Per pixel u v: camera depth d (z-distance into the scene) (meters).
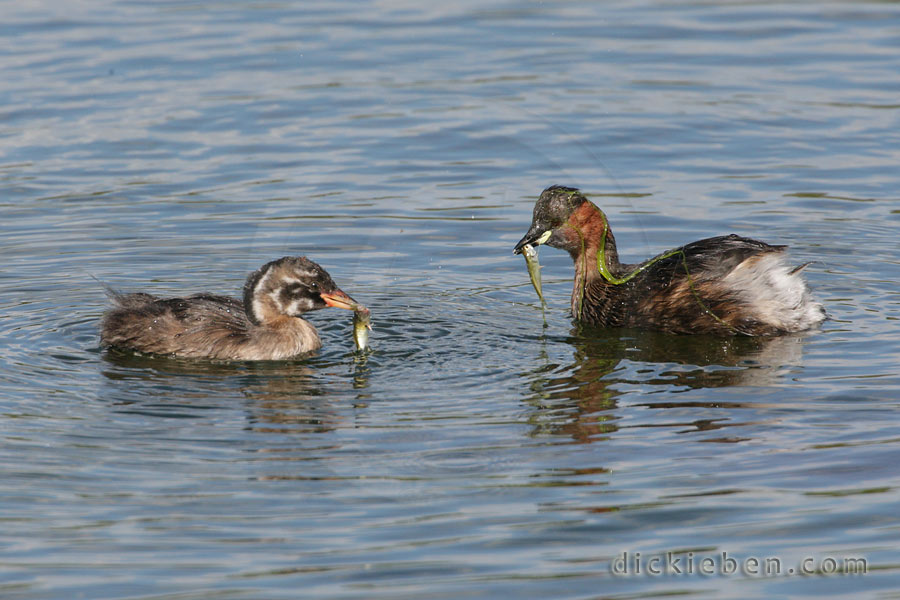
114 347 14.46
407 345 14.51
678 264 15.43
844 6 28.59
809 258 17.33
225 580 9.06
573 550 9.46
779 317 14.77
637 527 9.80
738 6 28.95
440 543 9.56
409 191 19.94
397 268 17.41
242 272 17.22
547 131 22.09
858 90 23.61
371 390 12.97
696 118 22.58
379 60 25.42
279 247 18.05
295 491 10.48
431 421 12.02
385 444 11.45
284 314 14.31
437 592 8.88
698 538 9.61
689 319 15.05
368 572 9.14
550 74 24.66
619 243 18.14
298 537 9.69
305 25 27.78
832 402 12.28
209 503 10.27
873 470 10.66
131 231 18.47
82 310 15.73
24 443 11.45
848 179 20.11
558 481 10.61
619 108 23.05
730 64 25.14
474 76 24.55
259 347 14.10
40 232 18.36
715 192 19.78
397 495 10.38
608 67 25.02
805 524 9.77
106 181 20.16
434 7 29.08
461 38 26.83
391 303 16.08
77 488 10.53
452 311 15.80
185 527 9.87
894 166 20.55
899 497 10.17
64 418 12.10
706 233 18.31
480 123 22.42
